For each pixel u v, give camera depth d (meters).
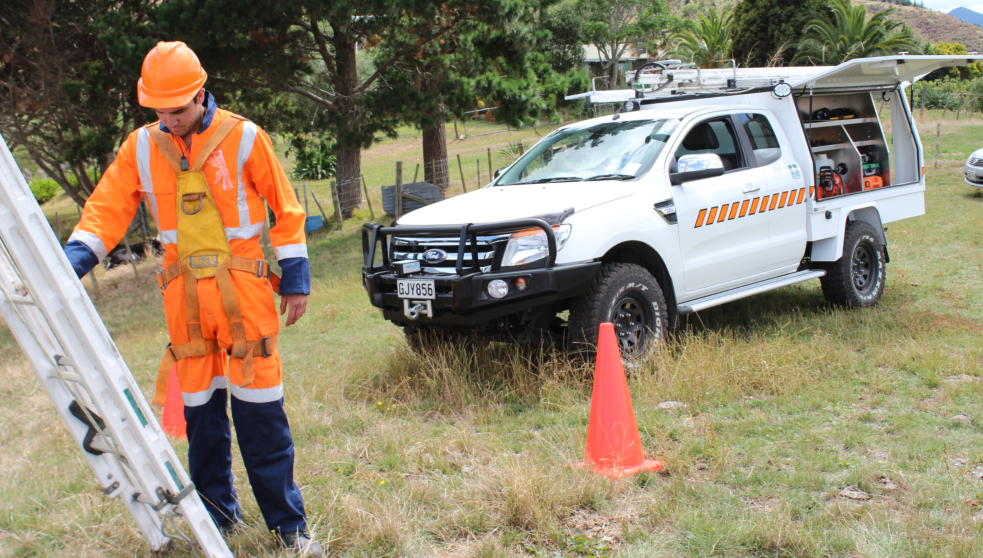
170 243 2.60
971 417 3.82
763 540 2.71
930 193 13.05
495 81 14.84
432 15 13.84
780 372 4.62
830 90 6.69
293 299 2.67
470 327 4.75
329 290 9.35
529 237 4.52
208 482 2.91
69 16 15.62
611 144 5.73
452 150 30.62
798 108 6.50
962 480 3.14
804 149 6.32
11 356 8.57
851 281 6.60
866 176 7.32
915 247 9.16
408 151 35.22
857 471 3.25
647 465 3.44
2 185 2.00
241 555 2.78
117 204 2.53
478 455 3.74
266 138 2.62
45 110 16.36
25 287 2.25
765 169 6.02
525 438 3.96
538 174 5.85
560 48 43.84
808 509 2.99
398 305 4.84
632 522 2.95
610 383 3.48
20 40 15.70
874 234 6.86
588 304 4.69
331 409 4.56
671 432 3.82
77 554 2.88
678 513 2.97
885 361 4.89
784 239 6.15
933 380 4.41
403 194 15.32
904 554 2.59
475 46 15.28
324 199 23.91
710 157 5.30
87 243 2.43
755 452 3.56
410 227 4.78
